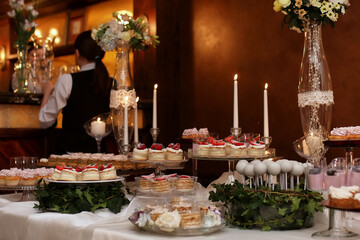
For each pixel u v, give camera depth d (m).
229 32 5.25
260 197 1.89
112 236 1.85
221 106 5.30
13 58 7.27
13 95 4.13
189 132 3.29
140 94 5.30
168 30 5.45
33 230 2.16
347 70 4.49
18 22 4.54
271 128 4.96
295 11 2.64
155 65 5.31
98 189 2.37
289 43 4.84
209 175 5.30
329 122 2.69
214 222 1.83
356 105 4.45
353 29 4.45
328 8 2.56
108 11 5.92
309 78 2.68
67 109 3.97
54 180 2.39
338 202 1.67
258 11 5.04
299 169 2.03
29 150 4.27
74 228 2.02
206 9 5.41
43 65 4.91
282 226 1.89
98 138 3.35
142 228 1.83
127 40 3.26
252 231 1.88
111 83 4.03
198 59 5.47
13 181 2.66
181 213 1.84
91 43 3.95
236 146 2.60
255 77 5.07
